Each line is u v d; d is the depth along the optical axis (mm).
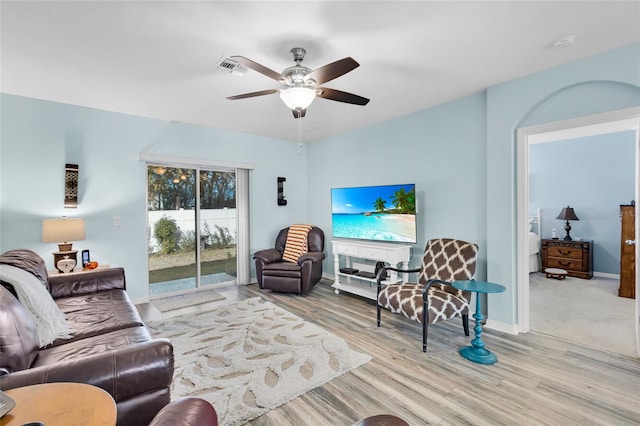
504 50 2375
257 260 4652
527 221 2967
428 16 1933
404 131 4090
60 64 2520
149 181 4328
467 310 2889
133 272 4043
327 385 2174
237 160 4992
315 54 2387
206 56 2408
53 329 1936
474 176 3369
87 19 1915
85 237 3615
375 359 2529
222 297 4336
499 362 2461
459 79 2922
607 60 2414
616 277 5234
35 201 3424
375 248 3980
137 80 2846
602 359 2488
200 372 2330
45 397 1096
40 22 1938
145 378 1413
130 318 2332
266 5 1802
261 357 2555
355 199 4469
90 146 3744
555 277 5254
